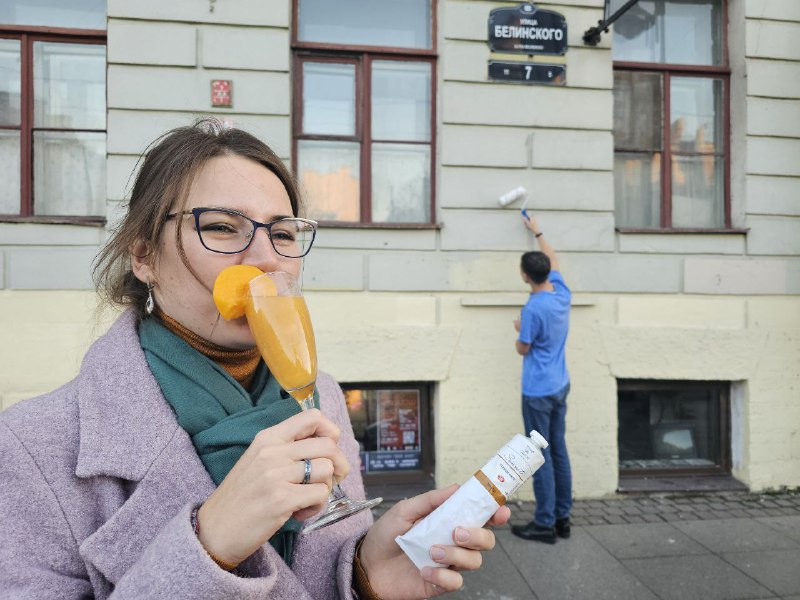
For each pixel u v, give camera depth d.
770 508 3.96
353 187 4.14
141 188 0.99
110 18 3.58
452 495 0.90
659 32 4.48
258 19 3.72
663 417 4.45
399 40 4.16
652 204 4.50
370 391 4.12
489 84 4.00
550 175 4.07
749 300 4.26
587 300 4.07
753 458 4.23
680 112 4.52
